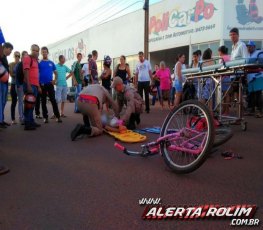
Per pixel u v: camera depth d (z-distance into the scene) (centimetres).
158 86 1431
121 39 2523
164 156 458
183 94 1002
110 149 585
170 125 467
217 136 531
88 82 1180
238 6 1666
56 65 1062
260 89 873
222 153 522
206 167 462
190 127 445
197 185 395
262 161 490
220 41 1695
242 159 500
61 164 497
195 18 1834
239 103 730
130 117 764
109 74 1170
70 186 402
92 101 697
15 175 448
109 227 298
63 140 677
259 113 981
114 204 346
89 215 323
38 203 354
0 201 361
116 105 742
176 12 1958
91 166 483
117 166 480
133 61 2411
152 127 807
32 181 423
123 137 661
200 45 1831
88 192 381
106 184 405
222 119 747
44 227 301
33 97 805
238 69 660
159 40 2119
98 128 705
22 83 838
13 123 936
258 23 1681
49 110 1412
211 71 720
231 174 432
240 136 670
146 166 477
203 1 1773
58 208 340
